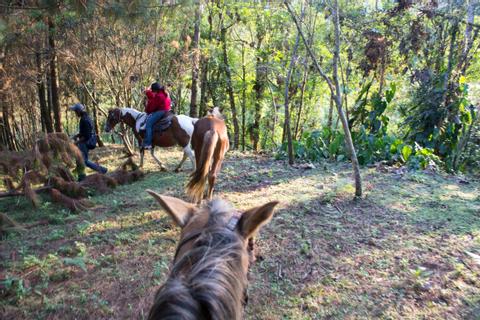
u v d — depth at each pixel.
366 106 11.47
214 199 2.09
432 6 9.16
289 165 9.07
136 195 7.18
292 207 6.17
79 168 7.39
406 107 11.73
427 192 6.89
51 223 5.91
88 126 8.57
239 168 8.86
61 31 10.60
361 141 9.46
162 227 5.61
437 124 9.84
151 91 8.77
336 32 5.73
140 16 6.00
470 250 4.75
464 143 9.30
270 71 14.33
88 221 5.89
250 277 4.26
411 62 10.56
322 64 14.38
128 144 11.76
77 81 11.99
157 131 8.57
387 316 3.62
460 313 3.66
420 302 3.82
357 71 12.99
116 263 4.60
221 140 6.02
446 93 9.73
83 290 4.07
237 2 14.38
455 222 5.56
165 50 12.77
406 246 4.87
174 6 6.34
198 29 13.30
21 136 15.44
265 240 5.07
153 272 4.37
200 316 1.20
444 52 10.80
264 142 18.62
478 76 13.66
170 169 9.36
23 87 11.88
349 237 5.12
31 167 6.50
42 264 4.46
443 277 4.19
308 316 3.64
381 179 7.66
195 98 13.98
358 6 12.43
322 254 4.71
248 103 17.81
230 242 1.65
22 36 9.67
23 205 6.79
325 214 5.88
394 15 9.35
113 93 12.09
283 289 4.07
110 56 11.54
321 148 9.88
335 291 4.01
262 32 14.84
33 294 4.00
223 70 16.41
